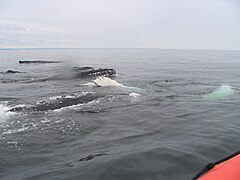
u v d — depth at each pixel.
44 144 8.74
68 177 6.41
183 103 14.66
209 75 30.66
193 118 11.51
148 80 25.86
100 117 11.83
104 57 80.88
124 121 11.21
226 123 10.73
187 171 6.60
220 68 40.47
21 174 6.74
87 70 29.08
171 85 22.12
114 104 14.36
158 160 7.17
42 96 17.14
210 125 10.45
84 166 6.93
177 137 9.06
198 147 8.07
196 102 14.94
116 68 40.31
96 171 6.63
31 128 10.34
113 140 8.93
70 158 7.57
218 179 4.88
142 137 9.16
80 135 9.56
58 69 38.66
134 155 7.48
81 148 8.31
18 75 31.36
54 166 7.09
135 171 6.60
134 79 26.73
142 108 13.48
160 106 13.95
